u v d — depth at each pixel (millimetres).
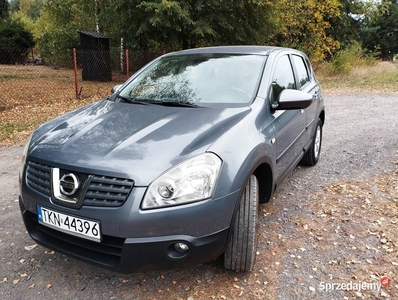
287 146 3258
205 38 13781
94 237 2092
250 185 2400
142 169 2037
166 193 2008
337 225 3275
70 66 19984
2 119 8062
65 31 19688
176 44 13844
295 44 19078
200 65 3441
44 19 27172
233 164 2217
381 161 5113
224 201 2133
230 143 2293
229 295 2361
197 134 2330
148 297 2359
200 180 2061
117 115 2791
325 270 2625
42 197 2250
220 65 3365
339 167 4859
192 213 2029
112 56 17422
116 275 2584
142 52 14953
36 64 24078
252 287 2436
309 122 4172
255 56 3424
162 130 2416
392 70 18953
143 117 2701
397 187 4137
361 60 19812
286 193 3982
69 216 2139
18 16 33781
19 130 7070
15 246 2959
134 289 2436
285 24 16906
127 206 1992
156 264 2080
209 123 2500
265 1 12852
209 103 2934
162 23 11930
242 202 2379
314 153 4746
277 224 3291
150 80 3482
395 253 2842
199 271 2604
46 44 22250
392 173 4602
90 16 17891
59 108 9484
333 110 9484
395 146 5895
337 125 7594
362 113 9016
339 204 3701
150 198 1995
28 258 2791
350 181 4336
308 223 3312
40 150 2369
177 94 3129
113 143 2295
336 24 23203
